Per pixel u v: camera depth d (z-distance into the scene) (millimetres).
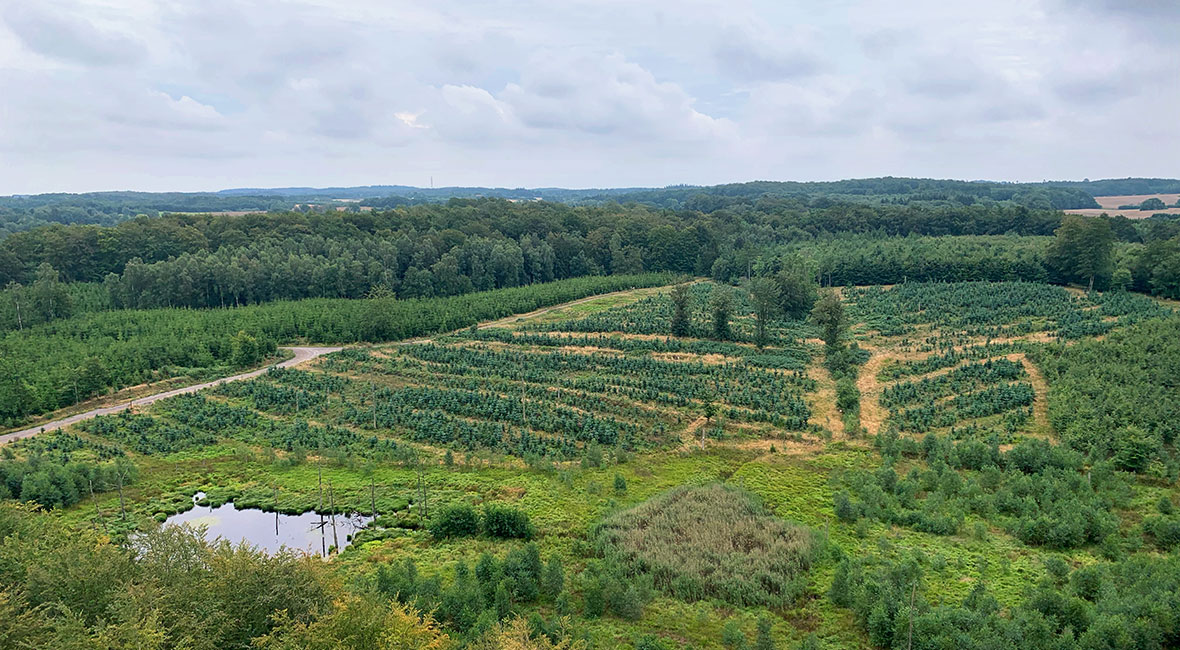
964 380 86250
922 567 47344
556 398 85312
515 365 99188
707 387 87625
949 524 52656
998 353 95625
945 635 37406
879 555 49312
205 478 68188
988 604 40750
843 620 42406
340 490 64750
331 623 30891
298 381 95875
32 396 84562
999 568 47219
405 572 45094
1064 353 87625
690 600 45125
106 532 56250
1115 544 48688
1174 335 86625
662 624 42156
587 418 77812
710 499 58000
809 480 63438
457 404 83375
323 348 118938
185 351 105938
